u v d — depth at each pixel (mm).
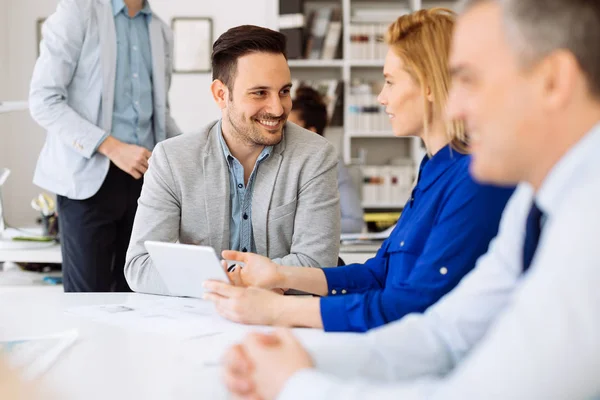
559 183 711
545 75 703
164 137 3057
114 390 886
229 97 1927
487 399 641
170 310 1428
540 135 719
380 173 5121
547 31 695
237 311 1297
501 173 759
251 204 1971
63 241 2824
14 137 5281
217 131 1991
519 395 628
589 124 708
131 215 2869
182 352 1083
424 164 1464
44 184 2818
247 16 5363
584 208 643
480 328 1001
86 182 2758
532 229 878
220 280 1395
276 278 1514
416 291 1270
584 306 610
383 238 3045
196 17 5344
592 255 618
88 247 2781
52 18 2811
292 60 5082
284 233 1984
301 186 1984
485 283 1008
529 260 886
